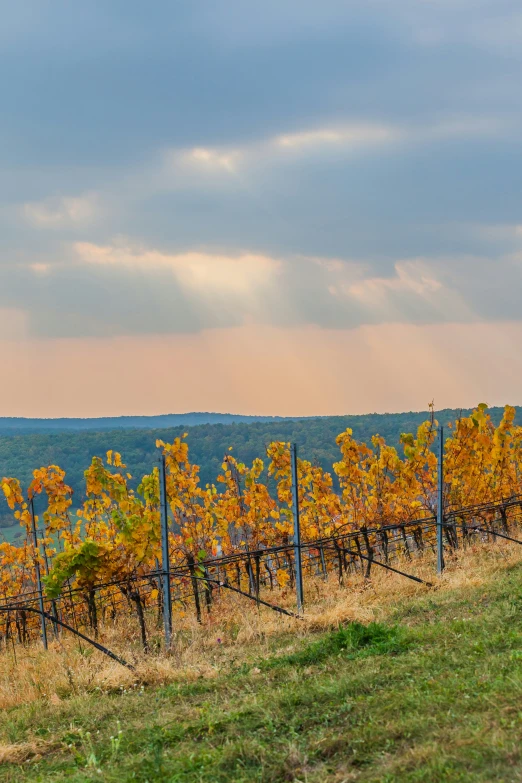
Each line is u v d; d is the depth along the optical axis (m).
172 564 18.30
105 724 8.12
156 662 10.36
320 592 15.63
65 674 10.70
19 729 8.61
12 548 20.38
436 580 13.83
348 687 7.19
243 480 20.80
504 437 20.80
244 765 5.79
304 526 20.50
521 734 5.04
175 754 6.34
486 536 20.77
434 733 5.38
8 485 17.95
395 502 21.22
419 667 7.54
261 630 12.01
